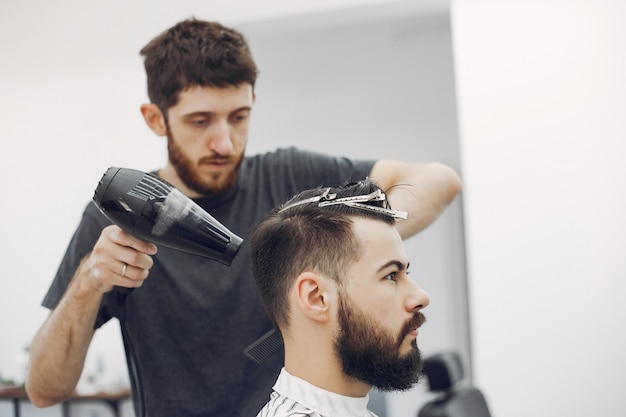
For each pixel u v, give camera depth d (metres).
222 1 2.73
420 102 3.54
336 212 0.98
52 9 2.77
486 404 1.75
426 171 1.39
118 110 2.77
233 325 1.34
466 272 3.59
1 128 2.91
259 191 1.40
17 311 3.19
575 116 2.59
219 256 1.01
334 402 0.97
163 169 1.42
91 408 3.20
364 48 3.48
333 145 3.51
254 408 1.32
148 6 2.67
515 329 2.62
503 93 2.64
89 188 2.93
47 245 3.08
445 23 3.26
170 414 1.34
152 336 1.36
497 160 2.64
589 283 2.58
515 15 2.65
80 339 1.28
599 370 2.58
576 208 2.59
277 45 3.28
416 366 0.97
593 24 2.59
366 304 0.95
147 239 1.03
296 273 0.98
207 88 1.33
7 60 2.81
